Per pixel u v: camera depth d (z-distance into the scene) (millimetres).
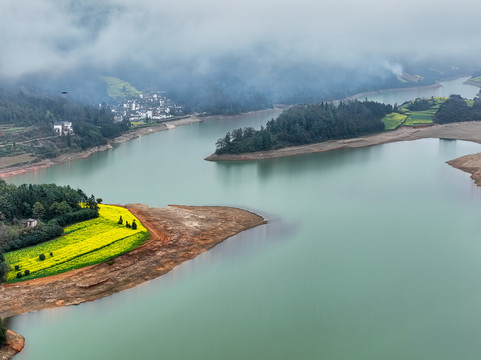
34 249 130125
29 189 154000
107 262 124188
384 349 90312
